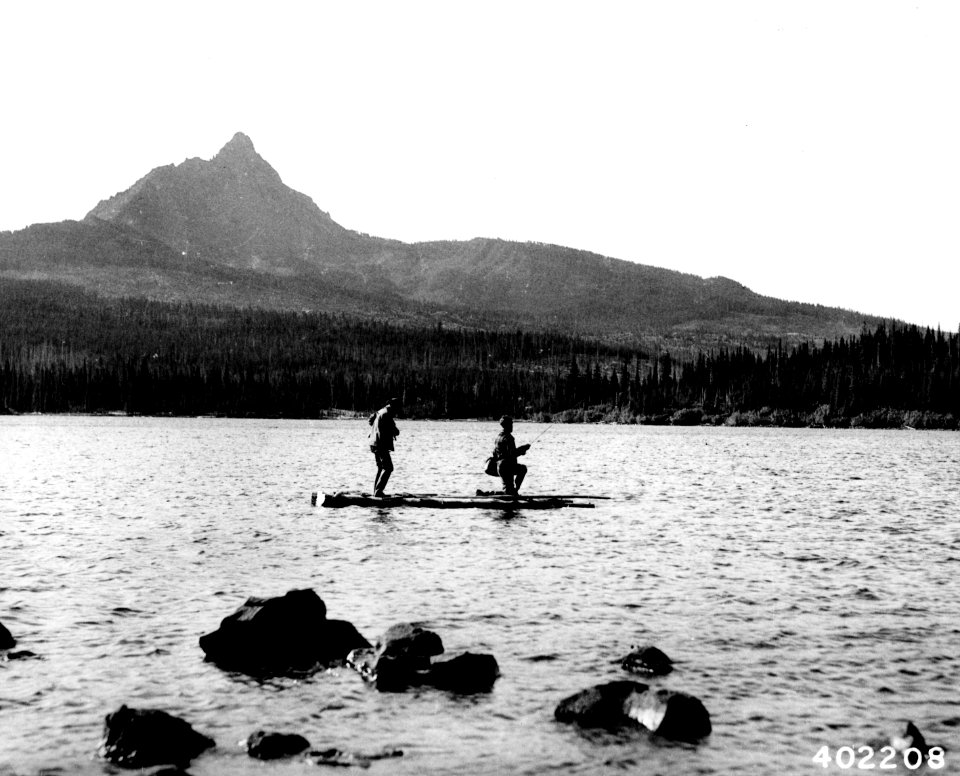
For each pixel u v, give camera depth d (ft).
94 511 104.06
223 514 102.06
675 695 35.42
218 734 34.53
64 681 40.29
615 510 110.11
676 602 56.80
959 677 41.78
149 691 39.22
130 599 56.34
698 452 307.58
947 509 116.37
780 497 132.98
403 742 33.96
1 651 44.24
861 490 147.33
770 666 43.29
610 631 49.39
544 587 61.21
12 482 145.38
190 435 426.10
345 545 79.20
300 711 37.09
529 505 108.17
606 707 36.27
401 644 43.60
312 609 45.85
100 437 378.12
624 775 31.14
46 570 65.57
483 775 31.04
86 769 31.30
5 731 34.55
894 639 48.19
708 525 96.43
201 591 58.95
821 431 650.43
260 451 277.03
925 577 66.08
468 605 55.47
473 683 40.34
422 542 81.46
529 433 560.61
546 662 43.68
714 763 32.19
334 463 216.33
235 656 43.47
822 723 36.01
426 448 328.70
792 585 62.69
